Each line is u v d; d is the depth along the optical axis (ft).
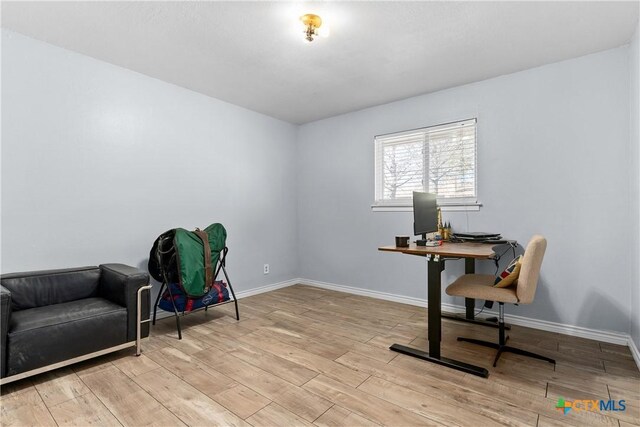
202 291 8.85
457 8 6.37
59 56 7.95
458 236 9.04
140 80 9.46
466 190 10.32
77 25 7.02
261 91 10.84
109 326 6.90
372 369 6.68
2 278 6.76
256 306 11.18
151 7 6.39
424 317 9.98
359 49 8.01
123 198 9.11
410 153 11.53
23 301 6.88
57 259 7.92
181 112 10.47
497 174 9.61
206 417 5.12
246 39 7.57
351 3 6.22
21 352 5.80
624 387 5.96
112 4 6.29
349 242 13.07
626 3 6.20
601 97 8.11
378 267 12.23
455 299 10.41
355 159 12.86
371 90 10.70
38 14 6.61
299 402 5.52
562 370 6.59
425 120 11.05
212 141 11.36
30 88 7.52
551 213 8.78
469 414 5.18
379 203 12.24
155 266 9.32
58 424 4.95
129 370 6.62
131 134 9.28
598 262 8.17
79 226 8.29
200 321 9.64
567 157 8.56
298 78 9.80
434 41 7.63
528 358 7.14
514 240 9.29
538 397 5.65
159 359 7.13
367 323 9.44
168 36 7.47
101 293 8.01
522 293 6.53
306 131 14.44
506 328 8.84
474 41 7.63
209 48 8.00
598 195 8.16
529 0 6.13
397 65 8.88
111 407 5.37
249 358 7.18
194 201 10.82
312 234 14.26
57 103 7.92
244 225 12.43
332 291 13.33
